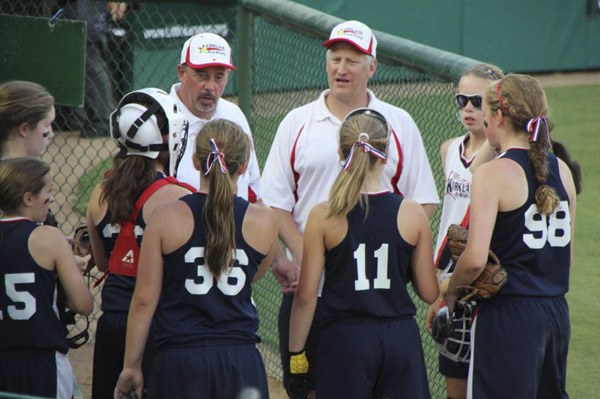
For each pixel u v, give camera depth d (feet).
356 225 47.47
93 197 51.83
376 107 56.95
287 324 56.24
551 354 47.93
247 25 77.87
